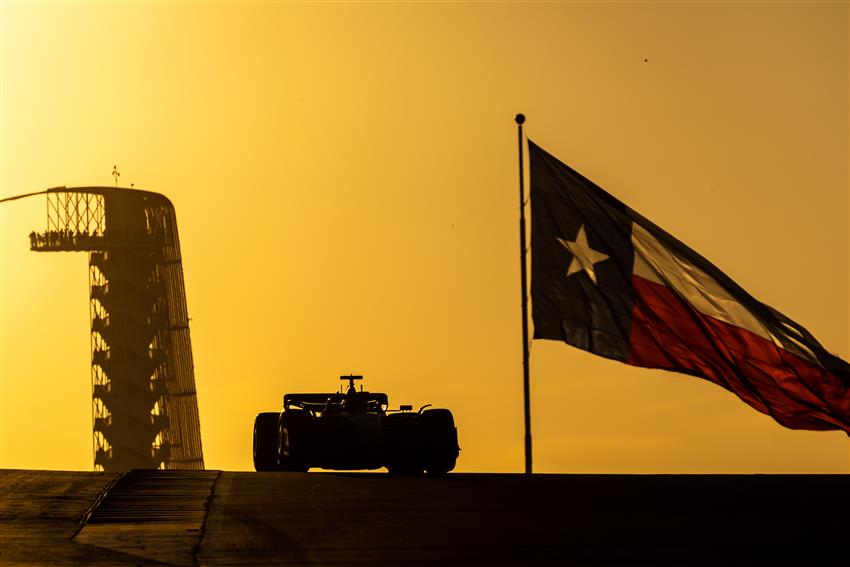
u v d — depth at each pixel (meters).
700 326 65.38
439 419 57.94
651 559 32.84
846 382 63.34
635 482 48.16
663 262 65.75
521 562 32.34
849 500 43.19
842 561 32.75
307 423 56.66
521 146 72.50
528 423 70.88
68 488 44.25
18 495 42.47
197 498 42.53
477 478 49.56
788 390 64.56
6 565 31.31
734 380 65.75
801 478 50.22
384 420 58.16
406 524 37.69
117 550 33.41
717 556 33.31
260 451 60.78
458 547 34.19
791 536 36.19
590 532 36.56
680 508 41.09
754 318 64.25
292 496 43.31
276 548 33.91
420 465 57.66
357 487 45.88
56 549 33.47
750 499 43.22
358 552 33.41
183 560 32.16
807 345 63.34
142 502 41.38
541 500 42.69
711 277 64.50
